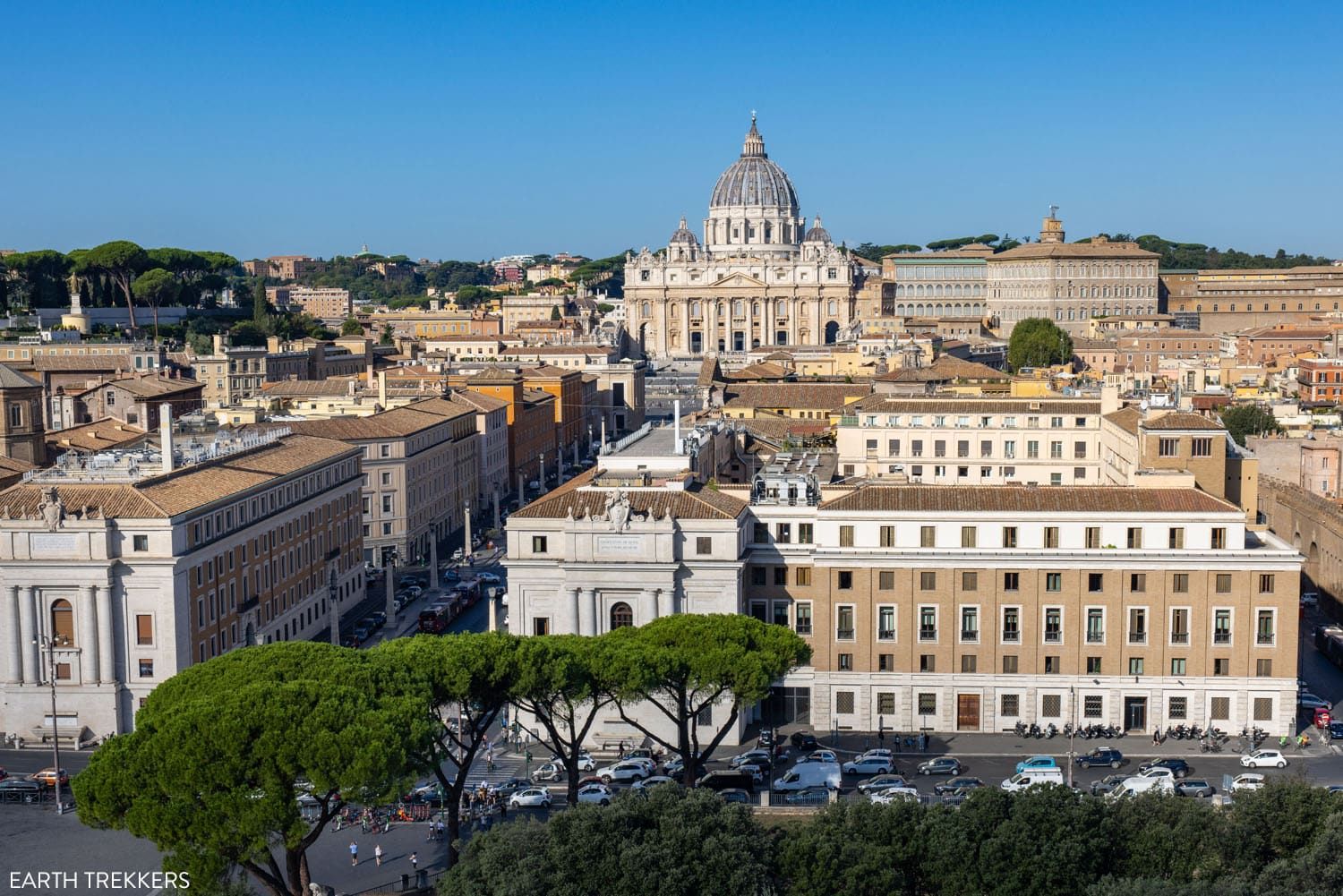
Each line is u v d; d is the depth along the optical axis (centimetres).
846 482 18025
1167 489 15388
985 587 14975
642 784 13138
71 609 15238
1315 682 17200
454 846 11456
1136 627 14875
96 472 16462
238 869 11700
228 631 16662
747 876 9819
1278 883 9500
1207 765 14000
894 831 10344
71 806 13575
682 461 16312
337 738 9662
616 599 14800
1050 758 13675
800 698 15400
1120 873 10150
